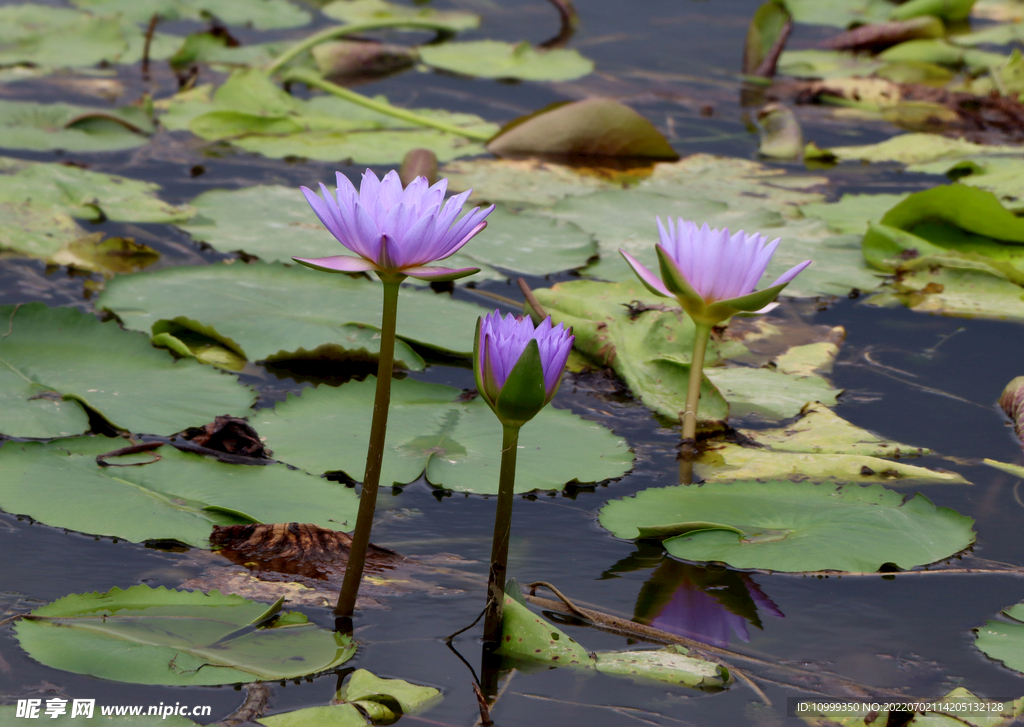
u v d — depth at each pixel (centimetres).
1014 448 507
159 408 503
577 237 619
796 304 569
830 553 487
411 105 932
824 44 1221
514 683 475
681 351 523
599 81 1041
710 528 490
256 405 508
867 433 508
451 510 494
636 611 483
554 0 1222
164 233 596
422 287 553
